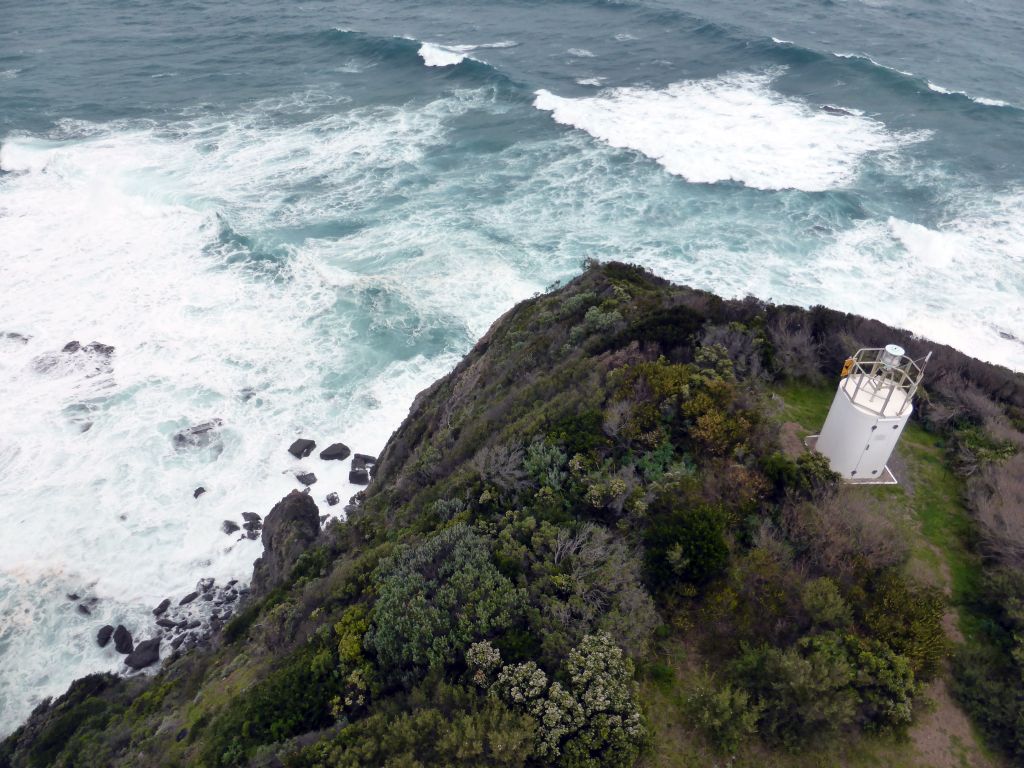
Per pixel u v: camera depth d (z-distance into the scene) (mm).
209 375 34406
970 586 13891
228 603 25812
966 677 12234
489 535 14578
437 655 12281
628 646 12023
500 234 43000
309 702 12852
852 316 22312
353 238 43188
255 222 44625
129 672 23469
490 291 38719
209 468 30312
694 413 16266
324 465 30500
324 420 32500
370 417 32656
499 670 11766
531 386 21297
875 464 15680
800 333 20531
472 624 12477
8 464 30141
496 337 29984
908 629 12203
